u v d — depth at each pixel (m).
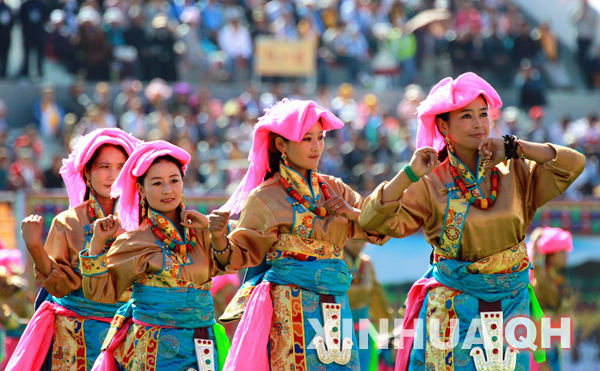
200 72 57.62
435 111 15.49
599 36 67.06
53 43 55.69
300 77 59.50
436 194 15.52
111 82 56.09
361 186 45.16
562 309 24.73
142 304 15.78
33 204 34.56
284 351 16.11
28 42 56.16
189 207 35.69
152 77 56.66
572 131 54.25
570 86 65.44
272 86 55.88
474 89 15.31
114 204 18.12
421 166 14.83
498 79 61.31
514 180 15.55
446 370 15.59
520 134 53.38
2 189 43.12
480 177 15.47
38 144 47.75
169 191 15.69
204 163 46.38
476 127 15.38
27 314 25.28
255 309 16.20
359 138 48.53
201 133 50.16
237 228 16.20
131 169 15.95
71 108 54.16
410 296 16.25
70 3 57.53
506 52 61.44
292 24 59.97
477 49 60.84
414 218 15.62
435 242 15.74
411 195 15.54
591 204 36.78
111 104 54.41
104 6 59.00
